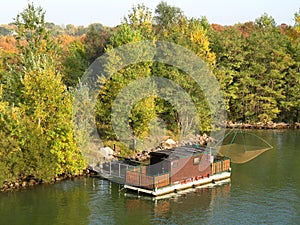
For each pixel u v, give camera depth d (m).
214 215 30.22
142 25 56.88
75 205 32.06
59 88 38.28
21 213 30.45
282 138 59.47
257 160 46.47
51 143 37.56
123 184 36.94
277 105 72.56
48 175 36.62
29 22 50.31
